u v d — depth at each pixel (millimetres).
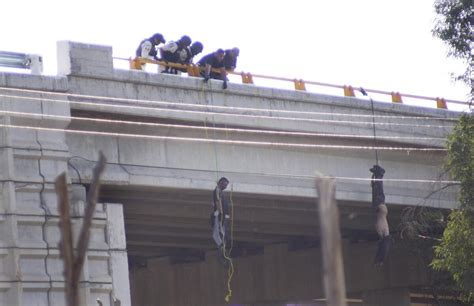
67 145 52625
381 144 70875
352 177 69938
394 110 70938
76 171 52875
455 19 68188
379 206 68312
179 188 58438
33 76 50594
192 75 60812
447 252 65000
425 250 80812
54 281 49125
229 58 62312
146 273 87000
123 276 52625
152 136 57281
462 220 64188
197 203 63000
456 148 64688
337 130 66562
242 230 75125
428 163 75625
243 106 61031
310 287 81688
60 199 19875
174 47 60938
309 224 74875
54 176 50594
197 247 80688
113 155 55844
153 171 57375
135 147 57062
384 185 72438
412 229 73688
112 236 52594
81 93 53188
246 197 64562
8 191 48594
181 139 57812
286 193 64562
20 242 48406
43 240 49469
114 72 54625
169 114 56875
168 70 61000
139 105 55469
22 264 48469
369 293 86125
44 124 50875
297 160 66250
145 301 86625
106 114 54688
